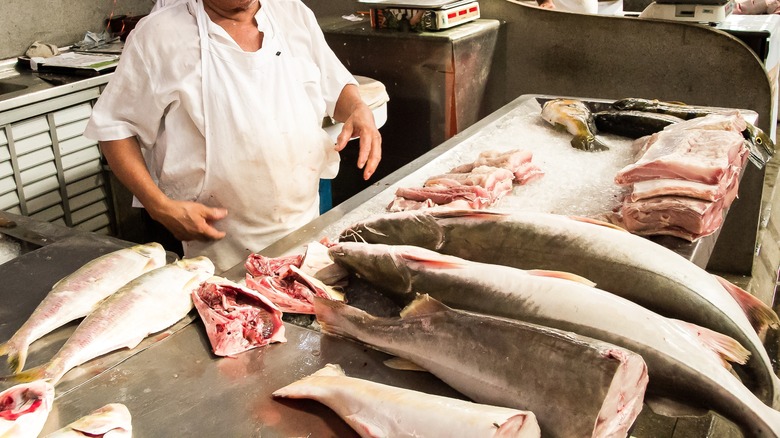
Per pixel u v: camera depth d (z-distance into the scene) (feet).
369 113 10.41
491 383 5.20
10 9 15.81
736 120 9.84
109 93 9.18
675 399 5.49
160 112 9.21
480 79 15.47
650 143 9.64
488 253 7.04
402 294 6.63
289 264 7.33
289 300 6.66
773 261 14.85
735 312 6.16
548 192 9.08
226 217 9.90
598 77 14.94
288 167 9.77
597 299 5.76
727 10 15.49
